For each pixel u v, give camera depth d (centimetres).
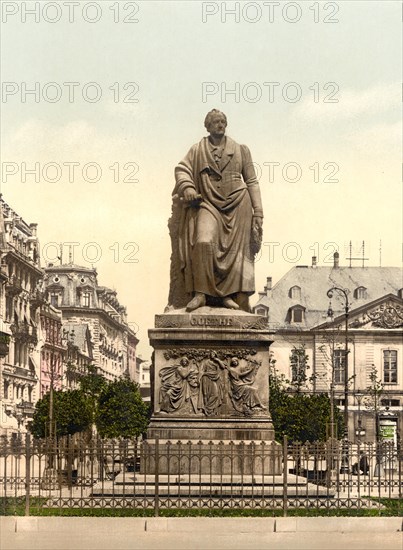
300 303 10431
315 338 10219
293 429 5712
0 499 2403
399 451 2352
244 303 2538
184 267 2523
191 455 2178
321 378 9494
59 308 11719
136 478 2308
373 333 10194
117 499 2222
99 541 1867
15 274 9050
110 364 12712
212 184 2520
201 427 2422
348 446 2725
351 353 10194
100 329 11894
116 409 5647
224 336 2456
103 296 12094
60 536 1931
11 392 8662
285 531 2023
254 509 2177
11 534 1958
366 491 2967
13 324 8825
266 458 2395
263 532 2011
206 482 2284
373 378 9300
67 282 11850
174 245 2566
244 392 2452
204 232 2491
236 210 2523
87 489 2786
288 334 10269
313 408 5725
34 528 2016
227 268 2508
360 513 2195
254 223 2545
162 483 2292
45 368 10138
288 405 5822
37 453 2192
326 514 2169
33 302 9638
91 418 5491
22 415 8925
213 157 2527
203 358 2462
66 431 5362
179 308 2542
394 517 2067
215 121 2544
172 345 2466
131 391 5722
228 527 2019
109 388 5722
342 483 2514
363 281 10612
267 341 2466
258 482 2306
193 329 2455
